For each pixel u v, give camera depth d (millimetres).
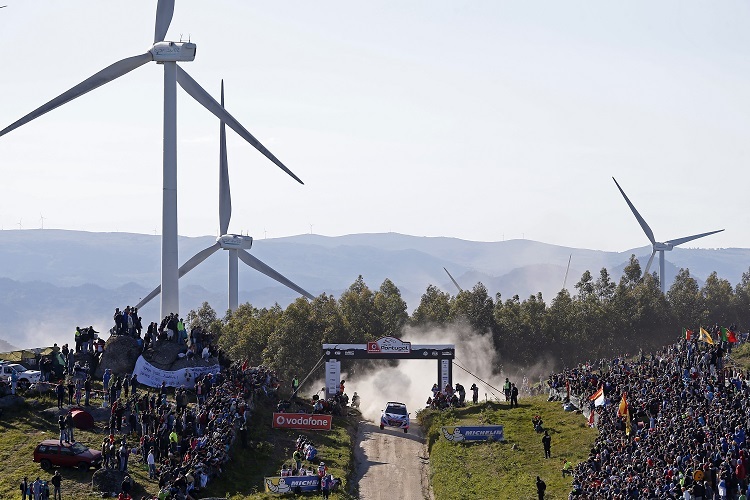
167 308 109812
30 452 74625
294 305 149625
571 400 98188
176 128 110500
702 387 79875
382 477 81562
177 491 66125
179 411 81312
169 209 109688
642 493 61125
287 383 143250
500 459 82250
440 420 97688
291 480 73375
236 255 156000
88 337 97438
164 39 111062
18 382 86250
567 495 70125
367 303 166375
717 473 60969
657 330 187750
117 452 70250
